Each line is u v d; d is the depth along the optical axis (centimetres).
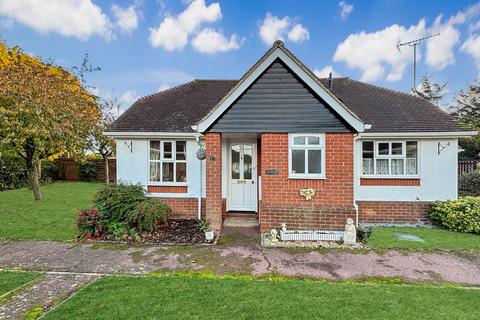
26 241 758
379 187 1017
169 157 1086
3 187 1778
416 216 1001
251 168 1070
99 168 2447
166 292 462
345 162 820
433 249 712
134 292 462
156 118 1127
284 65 850
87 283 508
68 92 1349
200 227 862
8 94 1052
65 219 994
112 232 800
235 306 416
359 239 788
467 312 404
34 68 1327
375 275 556
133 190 905
